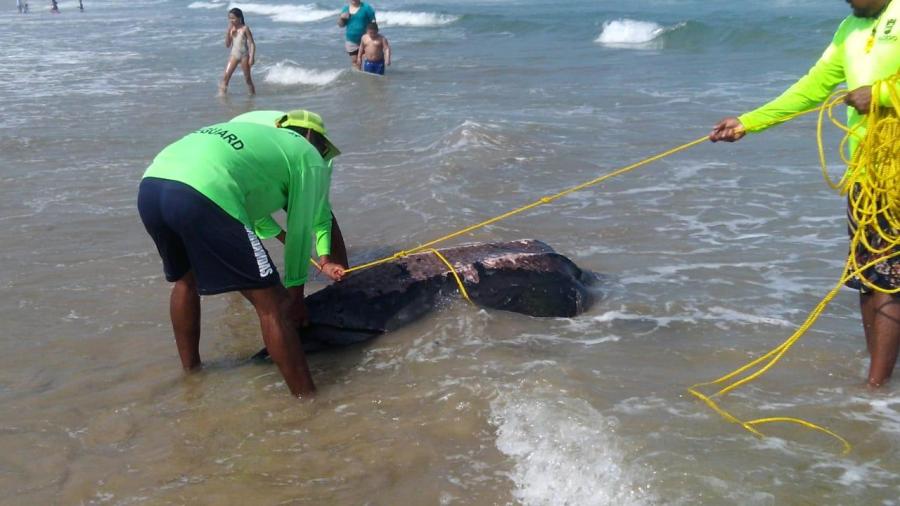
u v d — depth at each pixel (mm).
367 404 4461
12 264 6758
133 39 26703
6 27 33750
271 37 27062
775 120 4684
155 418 4406
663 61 18594
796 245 6836
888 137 4082
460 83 16281
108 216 7941
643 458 3752
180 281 4805
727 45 20719
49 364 5066
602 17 27312
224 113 13500
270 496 3666
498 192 8523
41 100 14812
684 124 11625
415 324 5352
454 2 36281
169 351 5227
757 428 4043
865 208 4203
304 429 4242
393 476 3785
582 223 7527
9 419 4406
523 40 23953
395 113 13102
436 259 5668
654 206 7973
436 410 4324
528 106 13422
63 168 9820
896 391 4367
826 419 4113
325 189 4676
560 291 5633
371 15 18000
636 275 6297
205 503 3625
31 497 3701
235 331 5535
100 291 6188
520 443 3959
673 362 4820
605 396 4379
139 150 10727
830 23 21672
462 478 3734
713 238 7074
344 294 5398
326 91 15984
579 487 3592
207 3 49000
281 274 6527
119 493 3719
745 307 5625
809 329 5234
